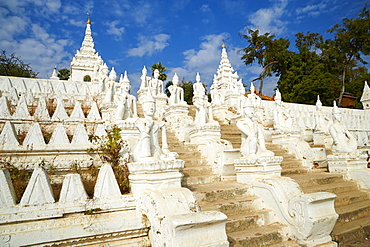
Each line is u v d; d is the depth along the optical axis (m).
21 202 4.39
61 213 4.55
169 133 12.04
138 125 5.79
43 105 8.99
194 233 4.01
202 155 9.70
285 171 10.26
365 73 44.59
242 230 5.91
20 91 13.16
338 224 7.42
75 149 6.61
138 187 5.36
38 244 4.27
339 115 11.27
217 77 25.64
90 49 35.56
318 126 14.52
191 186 7.59
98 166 6.61
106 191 5.10
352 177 10.14
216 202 6.53
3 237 4.07
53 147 6.45
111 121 9.16
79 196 4.82
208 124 9.81
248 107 7.98
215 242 4.10
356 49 39.00
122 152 6.70
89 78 32.00
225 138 12.02
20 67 34.31
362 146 14.67
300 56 43.28
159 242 4.32
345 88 44.53
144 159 5.40
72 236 4.50
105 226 4.75
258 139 8.13
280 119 13.40
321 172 11.06
